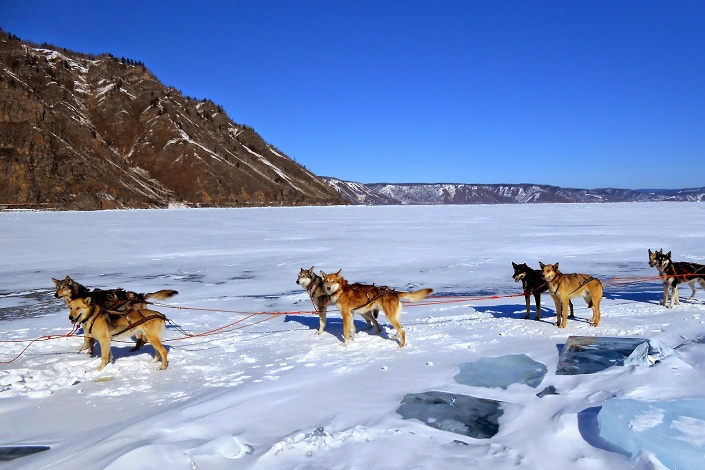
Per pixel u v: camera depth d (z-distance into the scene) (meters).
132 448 4.36
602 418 4.42
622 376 5.74
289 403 5.59
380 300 8.04
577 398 5.26
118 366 7.10
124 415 5.51
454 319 10.11
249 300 13.20
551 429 4.59
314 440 4.53
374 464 4.18
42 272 18.33
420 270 17.92
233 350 8.12
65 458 4.37
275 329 9.79
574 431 4.52
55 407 5.76
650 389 5.28
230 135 190.88
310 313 11.33
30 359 7.66
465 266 18.69
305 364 7.17
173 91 197.88
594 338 7.57
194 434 4.79
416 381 6.20
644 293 12.79
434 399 5.59
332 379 6.38
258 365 7.26
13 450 4.70
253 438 4.77
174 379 6.71
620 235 29.14
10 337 9.38
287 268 18.84
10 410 5.67
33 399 5.99
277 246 26.34
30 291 14.86
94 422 5.35
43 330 9.95
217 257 22.11
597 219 46.59
